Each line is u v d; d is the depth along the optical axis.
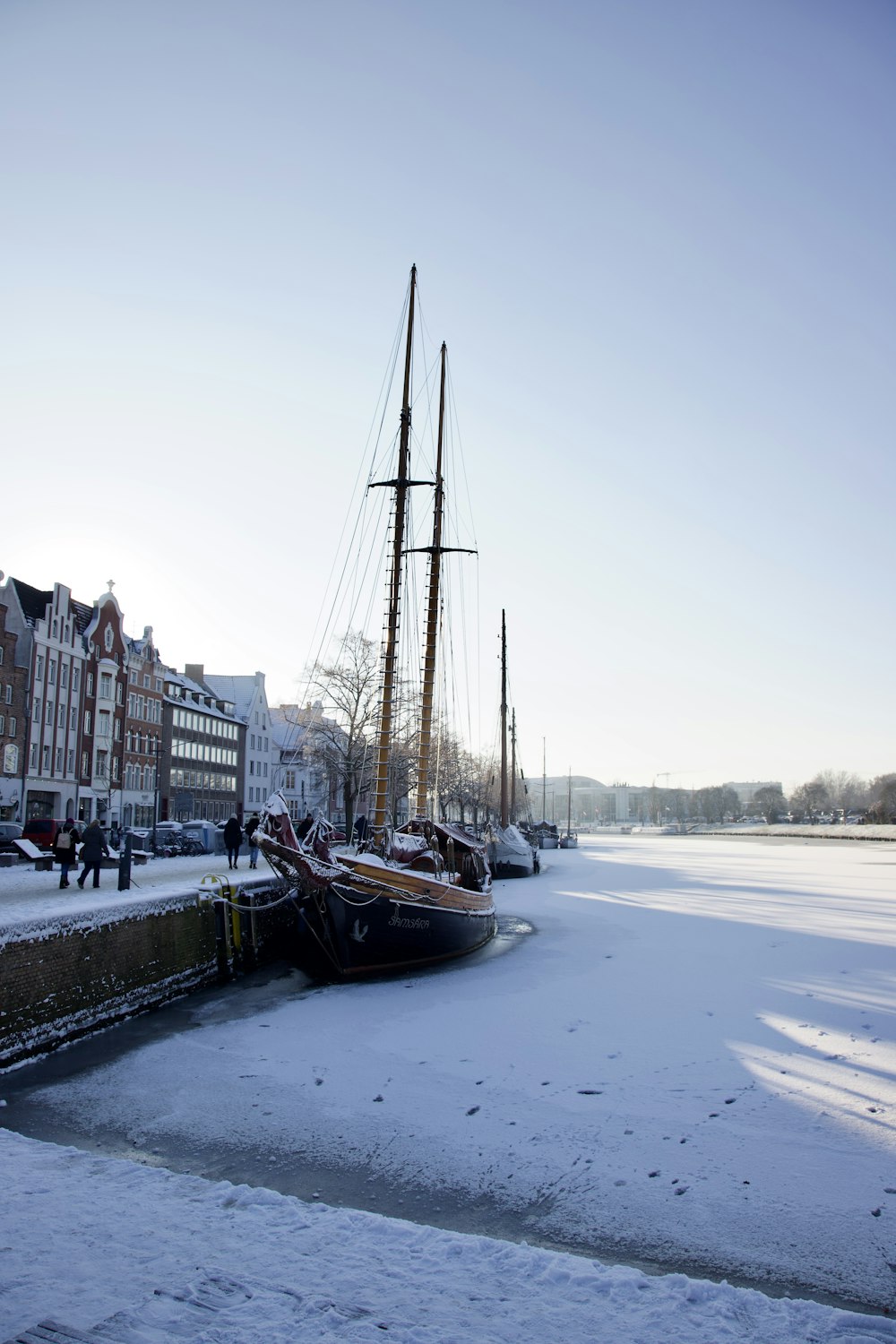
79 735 68.12
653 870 75.38
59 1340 5.96
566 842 125.62
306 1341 6.02
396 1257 7.44
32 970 16.48
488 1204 10.41
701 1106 13.61
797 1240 9.48
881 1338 6.53
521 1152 11.93
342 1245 7.66
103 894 24.73
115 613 74.38
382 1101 14.00
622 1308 6.73
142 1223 8.02
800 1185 10.82
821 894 51.12
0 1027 15.55
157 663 82.31
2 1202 8.49
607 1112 13.41
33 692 61.84
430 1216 10.10
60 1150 10.19
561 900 47.97
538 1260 7.47
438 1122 13.09
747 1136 12.36
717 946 29.98
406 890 25.38
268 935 28.00
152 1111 13.59
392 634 33.34
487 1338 6.17
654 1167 11.42
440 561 38.09
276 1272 7.07
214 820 96.44
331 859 24.94
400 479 34.75
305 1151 12.03
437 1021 19.19
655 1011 19.98
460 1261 7.42
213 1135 12.62
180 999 21.83
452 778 78.25
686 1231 9.70
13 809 58.72
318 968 25.86
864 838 174.88
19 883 28.94
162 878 30.89
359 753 58.81
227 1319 6.30
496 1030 18.33
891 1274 8.80
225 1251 7.46
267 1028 18.70
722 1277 8.74
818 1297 8.38
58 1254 7.33
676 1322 6.55
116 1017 19.19
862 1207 10.23
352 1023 19.09
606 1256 9.16
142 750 79.50
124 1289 6.73
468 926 28.39
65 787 65.81
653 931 34.28
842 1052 16.31
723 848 132.25
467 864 33.25
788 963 26.31
